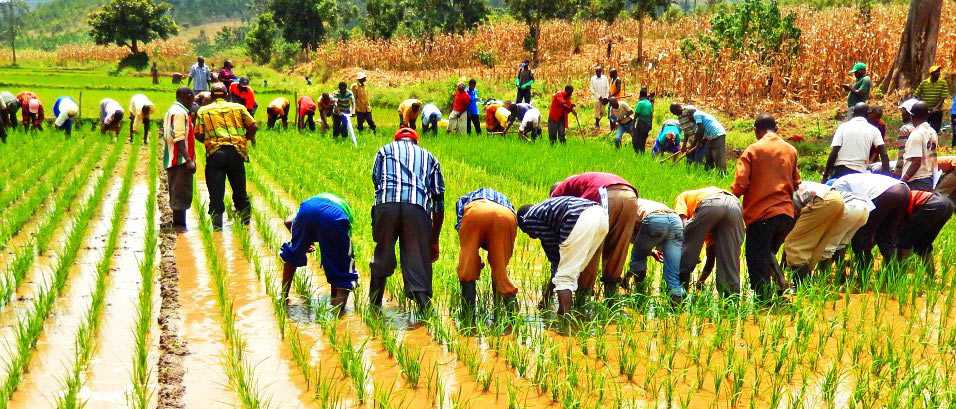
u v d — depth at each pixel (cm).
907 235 1825
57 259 1878
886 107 4453
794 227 1742
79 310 1524
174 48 14288
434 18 12438
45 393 1169
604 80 4719
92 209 2341
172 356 1300
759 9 5775
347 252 1580
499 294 1552
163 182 2959
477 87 6575
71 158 3216
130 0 15438
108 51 13838
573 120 5206
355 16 17688
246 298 1642
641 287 1661
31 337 1315
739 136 4275
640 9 7106
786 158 1653
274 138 4069
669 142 3622
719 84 5281
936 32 4566
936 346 1381
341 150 3678
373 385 1228
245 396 1134
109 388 1194
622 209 1565
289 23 15300
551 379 1216
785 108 4859
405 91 6706
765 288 1605
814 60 5106
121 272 1792
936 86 3572
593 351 1360
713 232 1647
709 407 1155
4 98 3909
